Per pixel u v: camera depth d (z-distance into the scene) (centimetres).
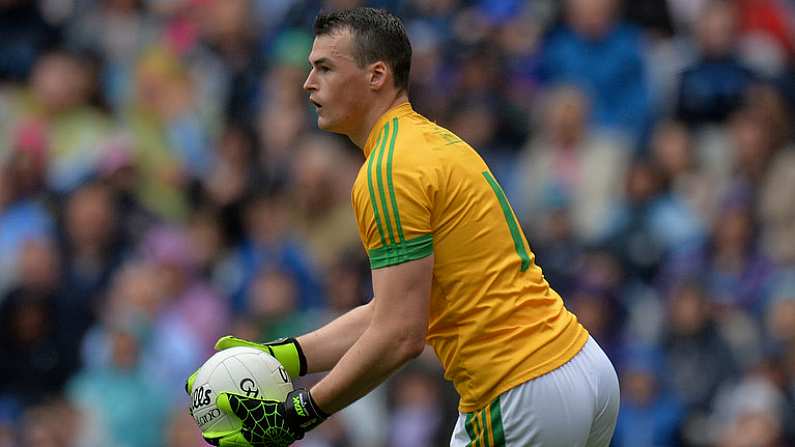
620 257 4053
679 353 3747
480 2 4950
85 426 3719
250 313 3869
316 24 1898
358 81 1866
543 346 1828
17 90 4912
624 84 4656
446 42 4666
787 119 4472
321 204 4200
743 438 3547
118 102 5050
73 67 4812
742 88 4516
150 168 4694
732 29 4622
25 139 4472
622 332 3834
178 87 4941
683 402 3688
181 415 3709
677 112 4528
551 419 1816
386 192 1783
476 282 1816
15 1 5028
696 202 4209
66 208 4200
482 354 1822
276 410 1853
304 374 2011
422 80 4472
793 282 3900
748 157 4291
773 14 5009
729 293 3931
